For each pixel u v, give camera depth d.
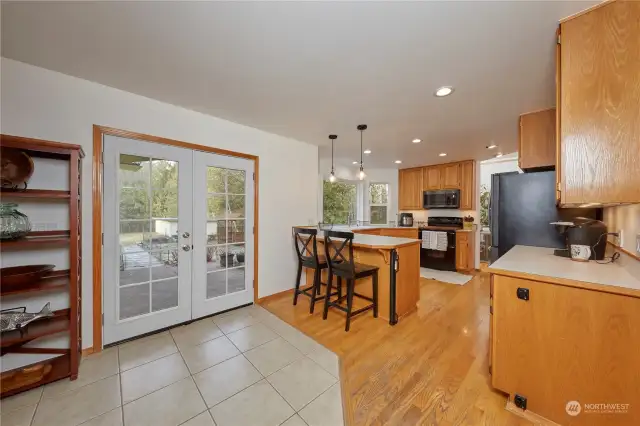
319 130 3.23
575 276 1.35
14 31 1.47
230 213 3.02
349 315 2.56
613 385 1.22
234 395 1.66
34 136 1.85
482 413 1.50
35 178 1.87
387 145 3.92
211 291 2.88
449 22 1.39
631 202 1.19
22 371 1.71
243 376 1.85
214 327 2.60
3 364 1.81
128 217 2.32
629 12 1.18
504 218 2.61
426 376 1.84
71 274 1.77
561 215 2.38
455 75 1.93
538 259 1.81
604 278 1.30
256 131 3.20
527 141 2.60
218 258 2.92
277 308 3.09
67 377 1.78
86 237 2.07
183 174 2.63
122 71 1.92
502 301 1.53
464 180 5.02
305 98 2.34
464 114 2.66
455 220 5.19
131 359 2.04
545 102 2.36
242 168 3.08
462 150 4.22
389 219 6.11
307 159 3.81
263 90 2.20
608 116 1.23
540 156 2.52
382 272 2.87
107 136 2.18
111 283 2.22
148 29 1.46
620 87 1.21
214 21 1.39
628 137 1.19
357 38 1.53
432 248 5.10
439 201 5.34
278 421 1.46
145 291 2.44
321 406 1.57
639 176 1.17
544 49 1.61
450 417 1.47
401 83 2.06
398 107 2.51
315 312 2.98
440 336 2.43
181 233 2.62
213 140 2.80
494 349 1.57
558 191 1.38
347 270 2.58
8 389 1.59
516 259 1.82
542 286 1.40
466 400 1.60
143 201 2.40
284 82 2.06
